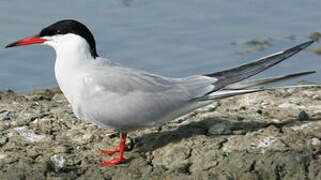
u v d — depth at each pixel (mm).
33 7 18359
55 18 17828
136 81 11320
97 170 11055
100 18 18000
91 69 11438
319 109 12680
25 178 10875
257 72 11242
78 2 18766
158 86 11312
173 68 16281
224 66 16344
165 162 11234
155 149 11586
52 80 15961
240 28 17844
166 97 11289
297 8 18672
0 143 11812
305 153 10953
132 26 17734
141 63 16453
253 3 18844
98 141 11977
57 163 11305
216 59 16656
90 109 11359
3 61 16547
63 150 11609
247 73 11266
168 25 17828
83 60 11523
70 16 17969
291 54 11305
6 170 11008
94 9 18422
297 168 10773
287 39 17375
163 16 18203
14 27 17422
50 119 12656
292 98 13258
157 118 11367
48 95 14336
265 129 11766
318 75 16172
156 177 10859
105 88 11266
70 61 11516
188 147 11445
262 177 10781
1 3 18562
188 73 16125
